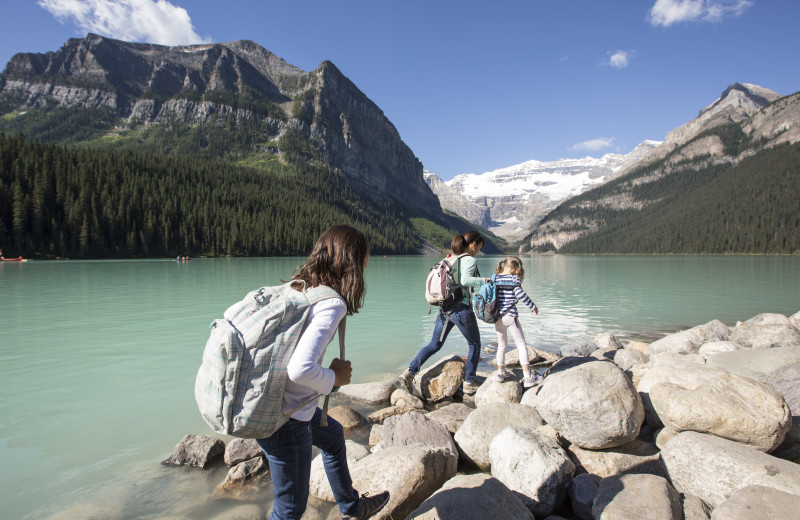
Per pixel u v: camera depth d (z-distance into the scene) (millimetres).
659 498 2744
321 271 2250
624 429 3682
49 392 5961
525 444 3475
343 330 2332
